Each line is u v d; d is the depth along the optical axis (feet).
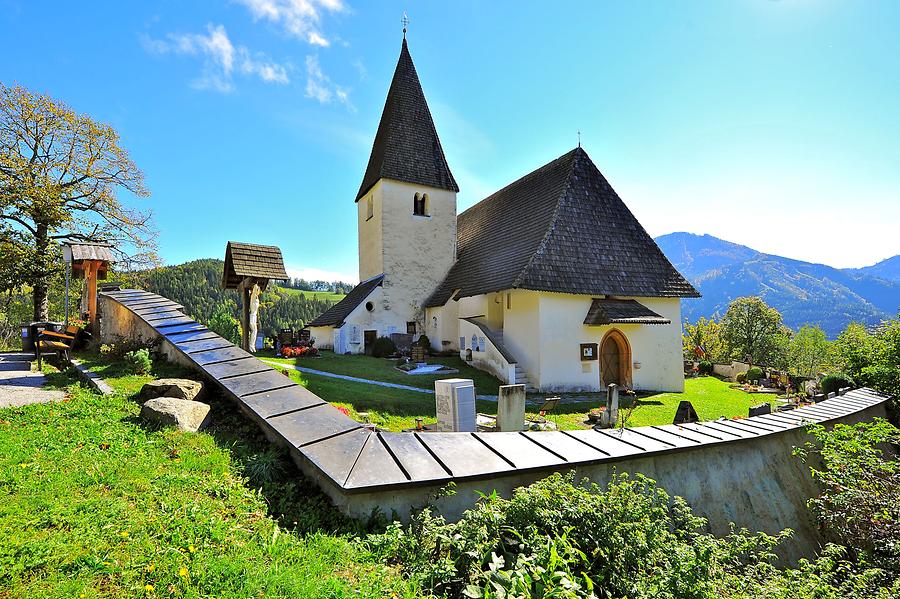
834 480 24.95
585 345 59.21
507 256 67.77
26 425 19.58
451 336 76.59
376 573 12.47
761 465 27.27
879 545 21.07
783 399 61.26
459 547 13.19
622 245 66.33
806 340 174.81
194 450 18.37
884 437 25.95
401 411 39.45
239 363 27.12
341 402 39.01
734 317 192.44
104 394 24.44
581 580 13.30
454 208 87.81
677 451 23.09
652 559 14.66
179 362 30.04
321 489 17.08
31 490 13.71
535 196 74.69
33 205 75.72
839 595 16.97
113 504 13.48
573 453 20.93
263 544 13.01
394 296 81.41
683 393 62.75
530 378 58.23
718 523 23.72
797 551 25.71
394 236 82.28
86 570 10.43
